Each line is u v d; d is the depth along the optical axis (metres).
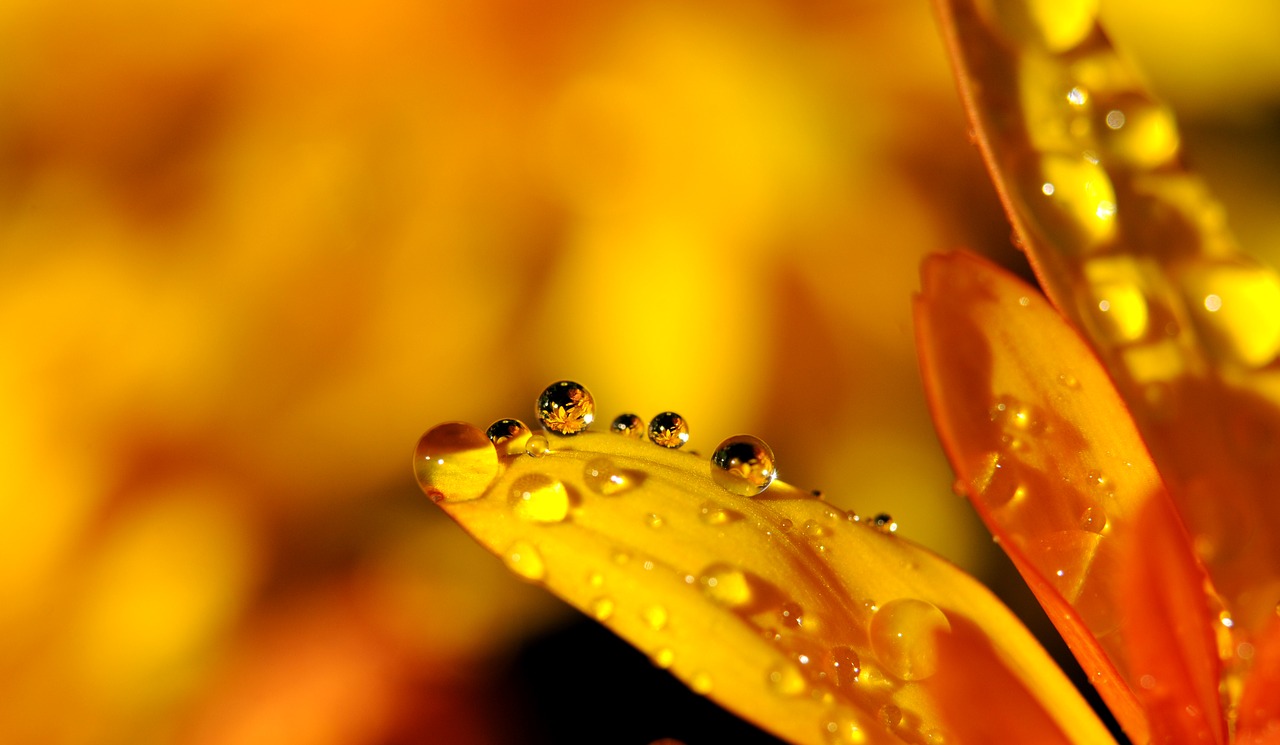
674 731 0.15
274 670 0.16
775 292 0.18
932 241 0.18
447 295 0.18
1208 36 0.18
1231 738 0.12
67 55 0.18
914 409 0.17
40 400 0.17
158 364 0.18
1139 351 0.13
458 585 0.16
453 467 0.12
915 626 0.12
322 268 0.18
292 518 0.17
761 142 0.18
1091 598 0.13
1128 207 0.13
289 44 0.19
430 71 0.19
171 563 0.17
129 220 0.18
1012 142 0.13
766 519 0.13
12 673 0.16
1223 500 0.13
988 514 0.12
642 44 0.19
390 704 0.16
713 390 0.17
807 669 0.12
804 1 0.19
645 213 0.18
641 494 0.13
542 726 0.15
